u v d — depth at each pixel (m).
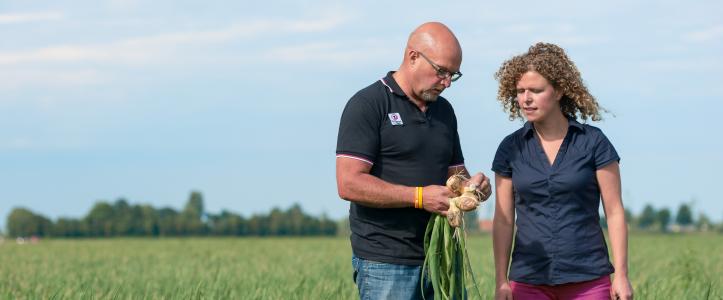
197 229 137.75
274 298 12.02
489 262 23.30
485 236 76.06
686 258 16.70
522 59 6.48
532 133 6.70
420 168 6.88
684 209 121.56
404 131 6.83
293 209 135.50
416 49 6.68
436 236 6.78
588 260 6.55
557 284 6.57
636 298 11.16
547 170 6.58
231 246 51.38
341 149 6.85
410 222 6.90
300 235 134.25
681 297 12.33
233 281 15.49
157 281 17.06
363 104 6.84
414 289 6.93
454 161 7.25
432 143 6.91
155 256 34.81
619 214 6.58
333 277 17.06
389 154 6.86
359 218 7.03
